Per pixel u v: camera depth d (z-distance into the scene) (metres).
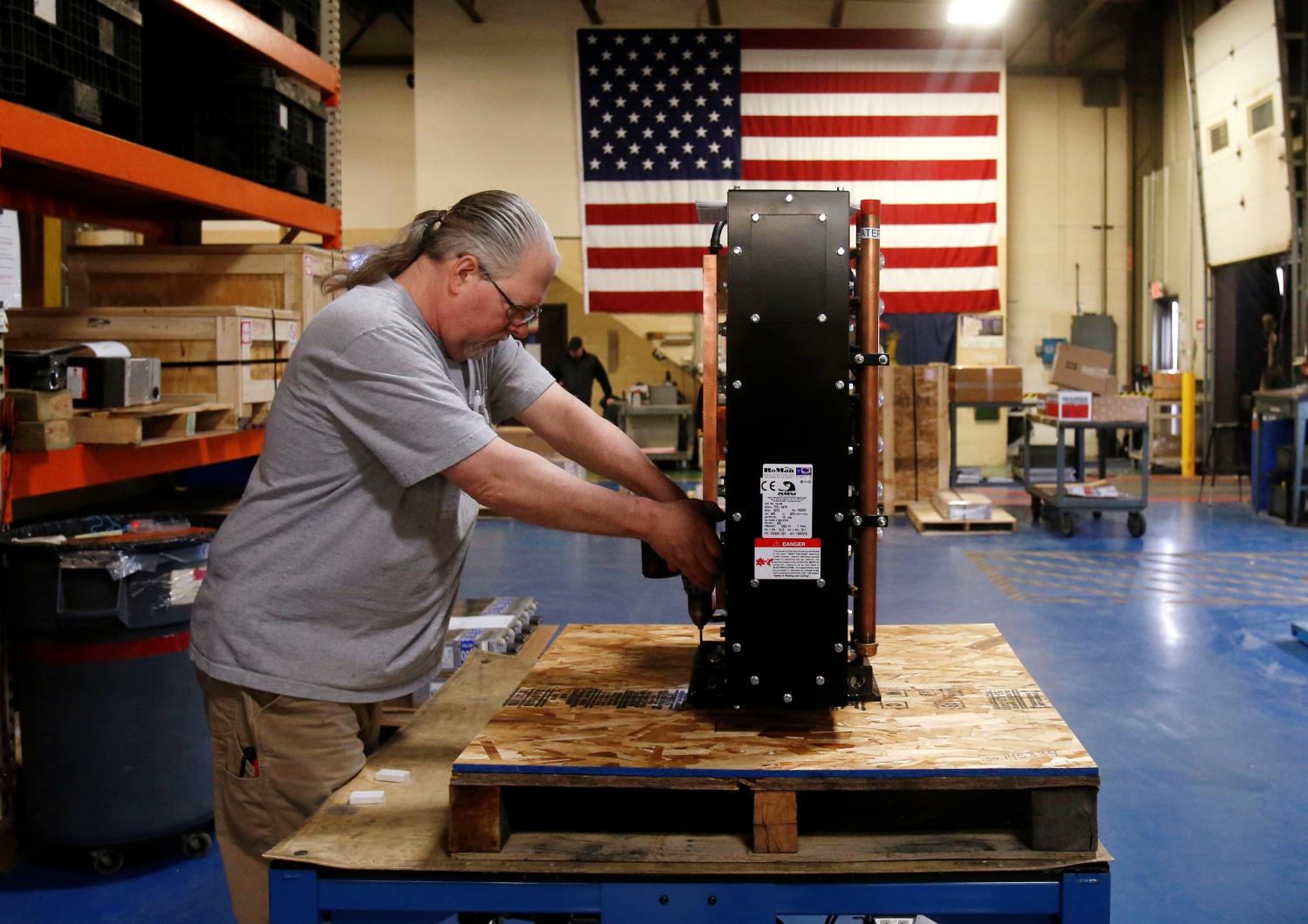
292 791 1.77
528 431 9.58
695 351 13.78
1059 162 14.35
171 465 3.79
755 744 1.54
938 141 12.72
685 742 1.56
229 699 1.77
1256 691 4.66
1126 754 3.95
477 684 2.28
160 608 2.98
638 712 1.69
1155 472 12.63
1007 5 10.66
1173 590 6.63
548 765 1.47
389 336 1.60
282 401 1.70
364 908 1.48
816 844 1.49
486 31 13.10
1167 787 3.64
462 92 13.18
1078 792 1.45
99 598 2.89
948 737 1.56
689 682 1.85
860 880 1.45
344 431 1.65
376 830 1.57
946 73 12.67
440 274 1.68
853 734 1.58
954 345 13.38
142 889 2.99
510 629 3.67
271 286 4.44
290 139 4.67
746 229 1.55
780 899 1.45
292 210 4.62
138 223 4.86
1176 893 2.94
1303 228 10.12
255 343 4.11
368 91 14.61
